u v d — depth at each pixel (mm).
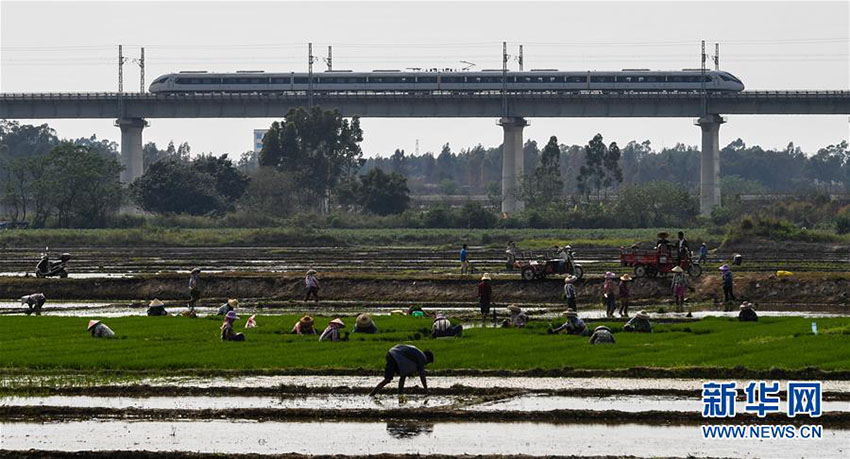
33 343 143125
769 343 139250
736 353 130625
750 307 169250
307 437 95875
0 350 136750
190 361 128125
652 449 92000
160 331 155625
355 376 121125
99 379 120375
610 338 142125
